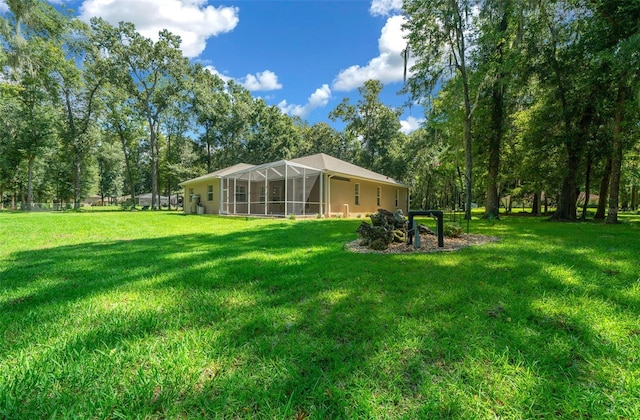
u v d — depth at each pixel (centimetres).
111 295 273
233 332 195
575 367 153
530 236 668
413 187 3022
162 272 359
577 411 123
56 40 2145
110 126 2698
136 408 125
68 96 2367
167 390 137
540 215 1894
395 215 639
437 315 218
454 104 1216
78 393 135
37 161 2516
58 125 2325
